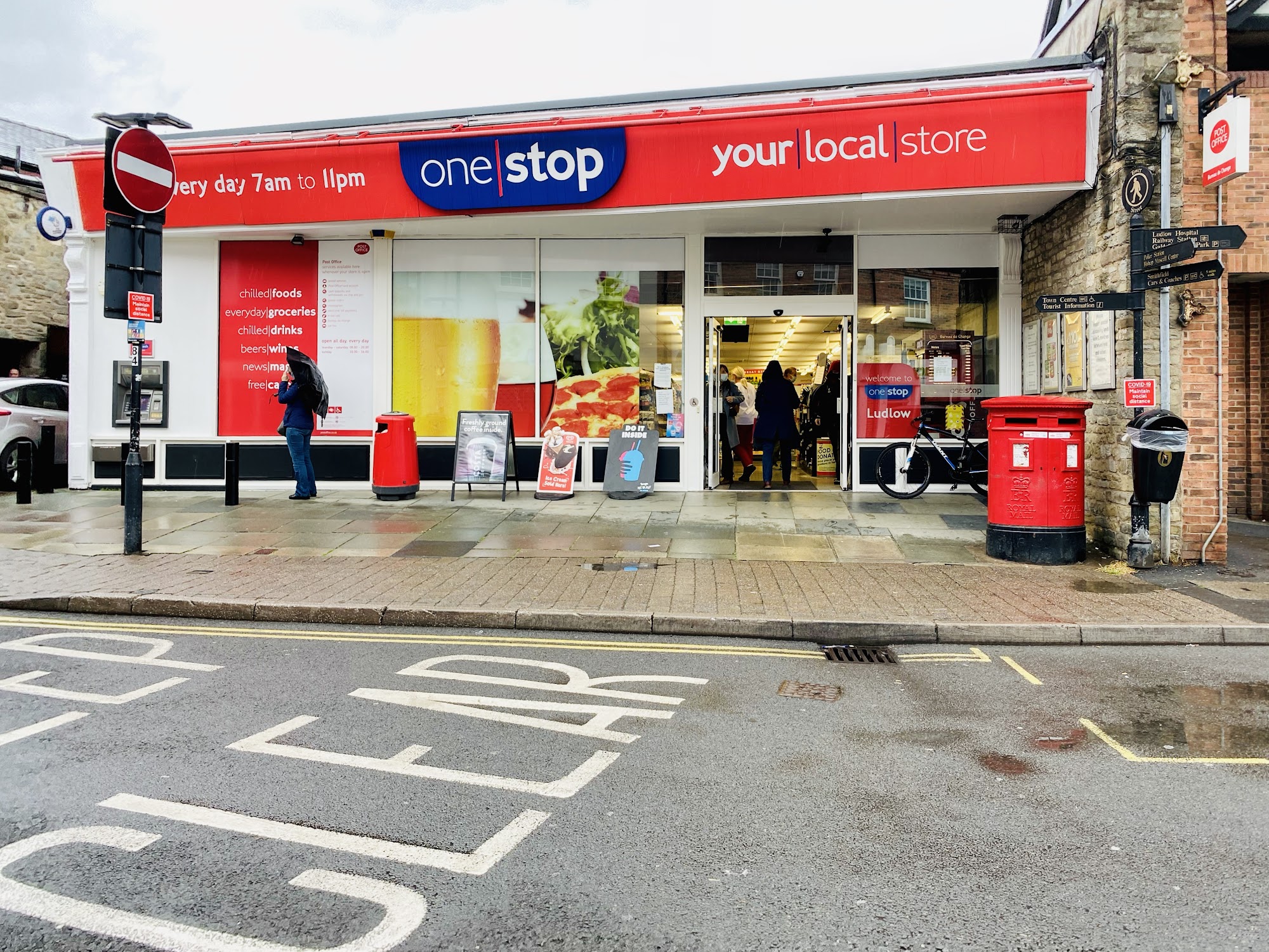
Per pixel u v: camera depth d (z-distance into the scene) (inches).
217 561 335.9
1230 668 229.1
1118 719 191.0
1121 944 108.9
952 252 466.9
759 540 370.3
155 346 493.7
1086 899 119.3
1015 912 116.0
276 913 113.7
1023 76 365.4
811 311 472.1
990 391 468.4
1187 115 333.1
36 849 130.1
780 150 397.4
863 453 474.0
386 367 488.1
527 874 124.5
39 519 411.8
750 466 538.6
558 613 266.4
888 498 460.1
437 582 305.0
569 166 417.4
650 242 478.9
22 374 714.2
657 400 481.4
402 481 457.4
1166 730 184.5
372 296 487.8
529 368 485.7
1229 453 450.3
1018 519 335.3
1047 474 332.5
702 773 161.5
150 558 339.3
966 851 132.6
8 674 215.9
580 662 233.0
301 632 260.7
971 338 468.4
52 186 479.8
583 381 483.8
